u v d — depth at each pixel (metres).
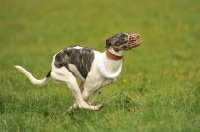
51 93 10.20
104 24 25.42
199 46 19.08
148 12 28.53
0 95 10.26
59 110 9.26
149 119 7.96
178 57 17.06
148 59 16.53
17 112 9.19
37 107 9.35
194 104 9.17
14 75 13.19
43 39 22.70
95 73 8.52
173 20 25.48
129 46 8.18
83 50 8.72
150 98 9.69
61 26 25.78
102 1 34.41
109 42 8.38
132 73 14.48
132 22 25.48
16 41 22.50
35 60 16.84
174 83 12.02
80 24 25.91
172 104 9.09
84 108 8.80
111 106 9.24
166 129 7.24
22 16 30.09
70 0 35.84
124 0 34.19
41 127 8.32
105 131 7.46
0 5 34.84
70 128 8.26
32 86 12.04
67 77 8.76
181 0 32.47
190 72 14.14
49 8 32.72
